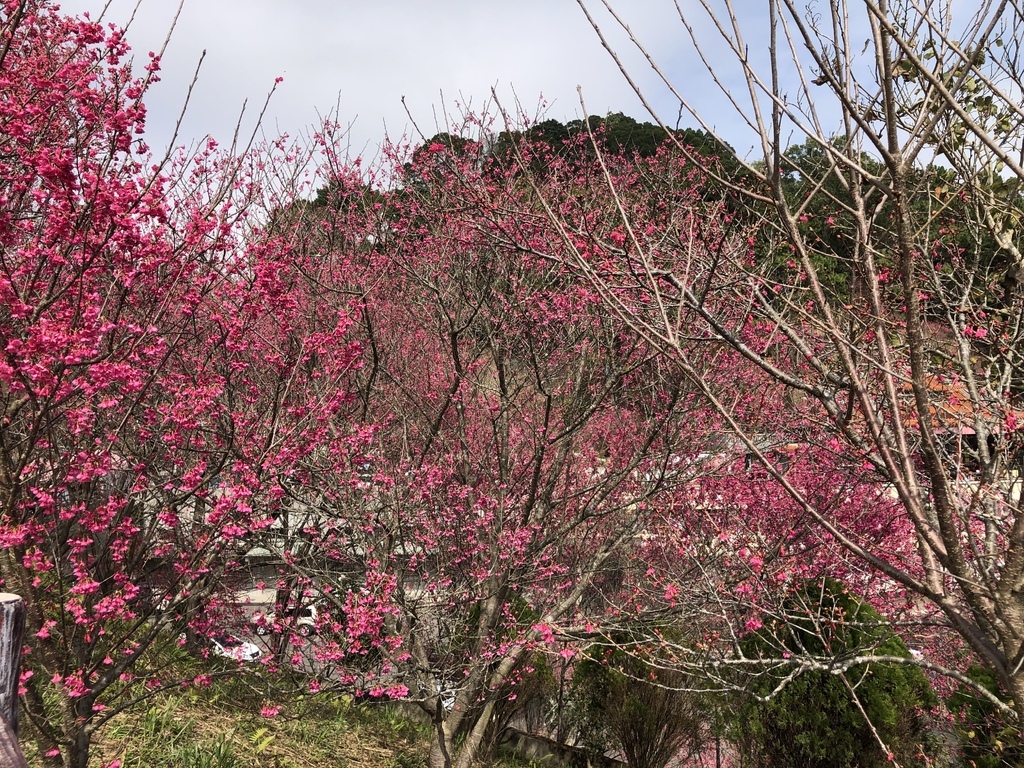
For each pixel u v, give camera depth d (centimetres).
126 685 399
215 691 682
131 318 405
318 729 696
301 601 684
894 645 616
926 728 662
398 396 783
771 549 593
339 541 643
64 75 376
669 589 578
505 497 674
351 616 547
